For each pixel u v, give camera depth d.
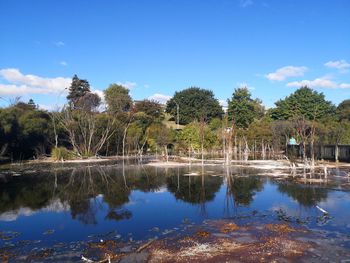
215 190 28.41
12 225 18.91
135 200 25.14
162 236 16.33
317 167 43.12
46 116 73.75
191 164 52.91
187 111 112.50
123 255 13.86
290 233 16.14
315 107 95.12
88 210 22.19
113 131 76.88
